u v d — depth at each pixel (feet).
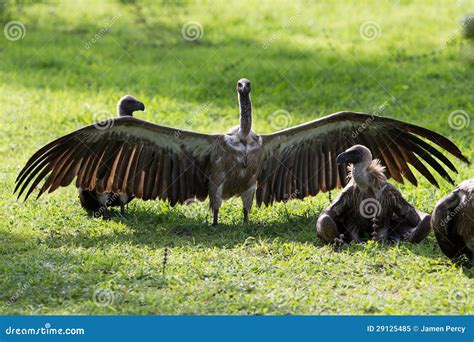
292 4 105.19
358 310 31.24
